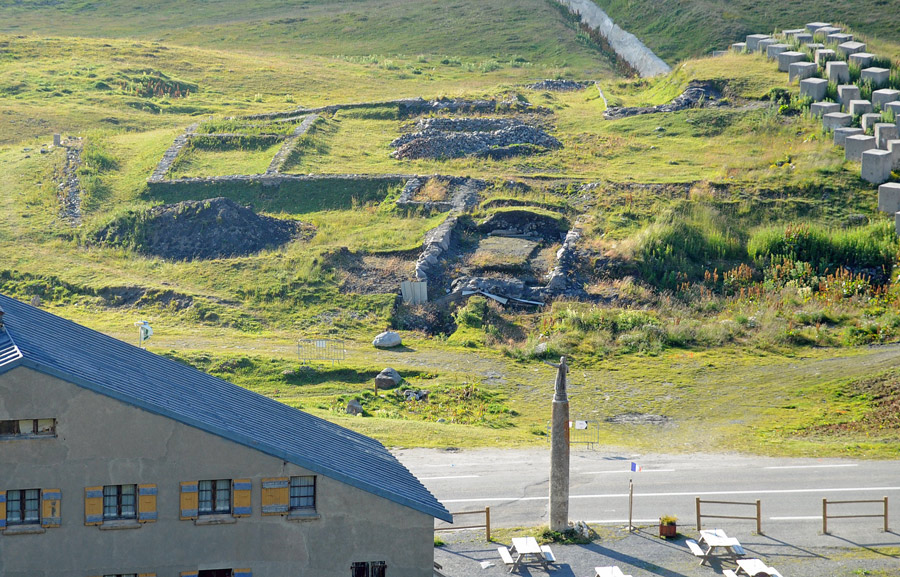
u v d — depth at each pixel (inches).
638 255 5334.6
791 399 4082.2
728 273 5275.6
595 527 2844.5
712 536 2645.2
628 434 3754.9
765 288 5162.4
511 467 3284.9
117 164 6658.5
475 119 7244.1
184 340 4613.7
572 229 5679.1
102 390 1946.4
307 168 6505.9
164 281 5290.4
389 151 6914.4
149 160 6638.8
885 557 2662.4
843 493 3075.8
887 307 4958.2
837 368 4365.2
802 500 3026.6
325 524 2086.6
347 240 5664.4
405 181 6279.5
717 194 5940.0
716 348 4667.8
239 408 2284.7
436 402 4057.6
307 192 6225.4
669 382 4301.2
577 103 7854.3
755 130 6761.8
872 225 5546.3
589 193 6043.3
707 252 5462.6
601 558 2645.2
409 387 4173.2
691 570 2583.7
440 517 2122.3
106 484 1973.4
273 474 2053.4
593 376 4384.8
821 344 4672.7
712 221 5634.8
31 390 1915.6
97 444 1957.4
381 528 2106.3
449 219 5762.8
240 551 2053.4
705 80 7421.3
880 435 3663.9
